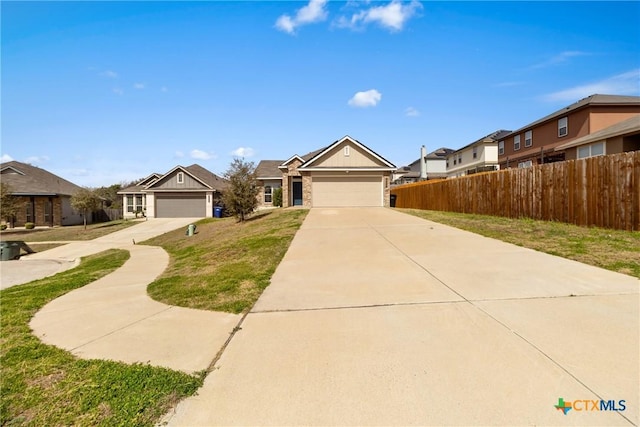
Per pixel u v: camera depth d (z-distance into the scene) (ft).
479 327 11.87
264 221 47.78
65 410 8.23
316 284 17.75
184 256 34.06
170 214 87.92
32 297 20.03
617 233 26.89
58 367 10.39
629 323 11.78
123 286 22.25
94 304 17.78
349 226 37.22
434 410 7.73
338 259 22.93
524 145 85.92
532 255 21.86
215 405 8.21
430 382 8.78
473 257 21.90
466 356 9.98
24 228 78.23
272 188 90.94
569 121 70.23
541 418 7.37
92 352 11.45
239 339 11.80
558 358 9.69
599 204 29.76
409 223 38.29
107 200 102.78
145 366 10.19
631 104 63.93
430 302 14.48
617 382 8.52
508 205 41.47
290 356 10.41
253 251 27.09
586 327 11.57
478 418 7.43
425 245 26.03
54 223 83.20
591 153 60.39
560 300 14.15
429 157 152.05
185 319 14.14
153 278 24.66
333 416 7.66
